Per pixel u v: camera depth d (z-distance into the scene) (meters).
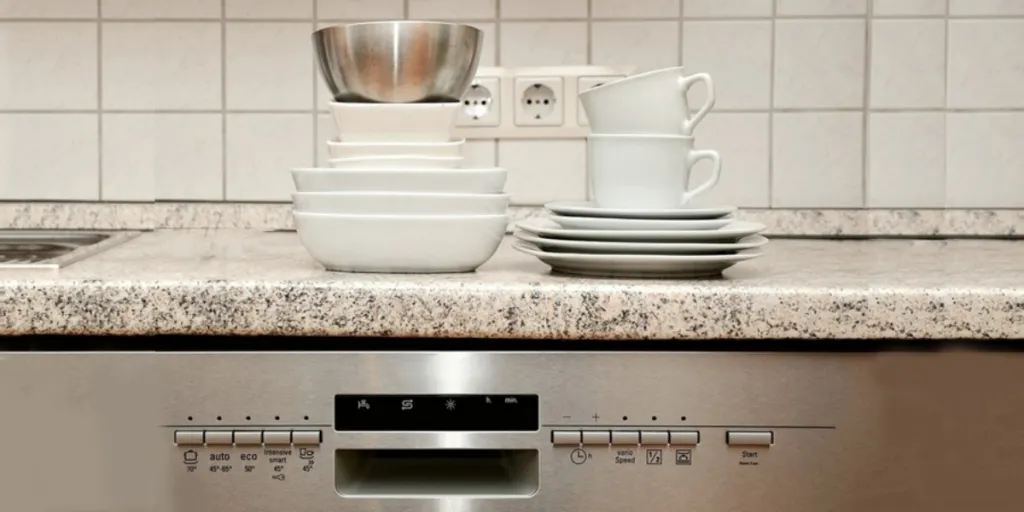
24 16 1.29
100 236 1.20
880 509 0.73
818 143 1.30
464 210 0.81
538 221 0.97
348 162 0.88
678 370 0.73
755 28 1.29
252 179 1.31
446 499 0.73
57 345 0.75
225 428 0.73
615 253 0.81
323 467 0.73
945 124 1.30
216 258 0.95
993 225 1.29
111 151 1.31
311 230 0.81
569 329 0.73
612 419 0.73
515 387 0.73
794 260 0.99
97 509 0.73
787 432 0.73
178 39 1.30
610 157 0.88
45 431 0.73
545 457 0.73
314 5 1.30
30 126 1.30
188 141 1.31
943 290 0.73
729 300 0.73
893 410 0.73
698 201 1.31
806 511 0.73
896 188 1.30
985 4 1.29
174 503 0.73
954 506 0.73
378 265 0.81
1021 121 1.30
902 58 1.29
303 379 0.73
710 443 0.73
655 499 0.73
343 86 0.93
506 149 1.30
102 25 1.30
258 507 0.73
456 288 0.73
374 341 0.75
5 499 0.73
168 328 0.73
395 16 1.29
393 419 0.73
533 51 1.29
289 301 0.73
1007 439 0.73
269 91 1.30
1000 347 0.74
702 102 1.30
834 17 1.29
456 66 0.93
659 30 1.29
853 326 0.73
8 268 0.79
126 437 0.73
